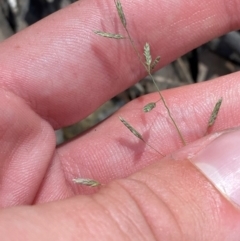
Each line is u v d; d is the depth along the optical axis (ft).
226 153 0.19
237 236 0.18
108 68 0.26
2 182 0.23
